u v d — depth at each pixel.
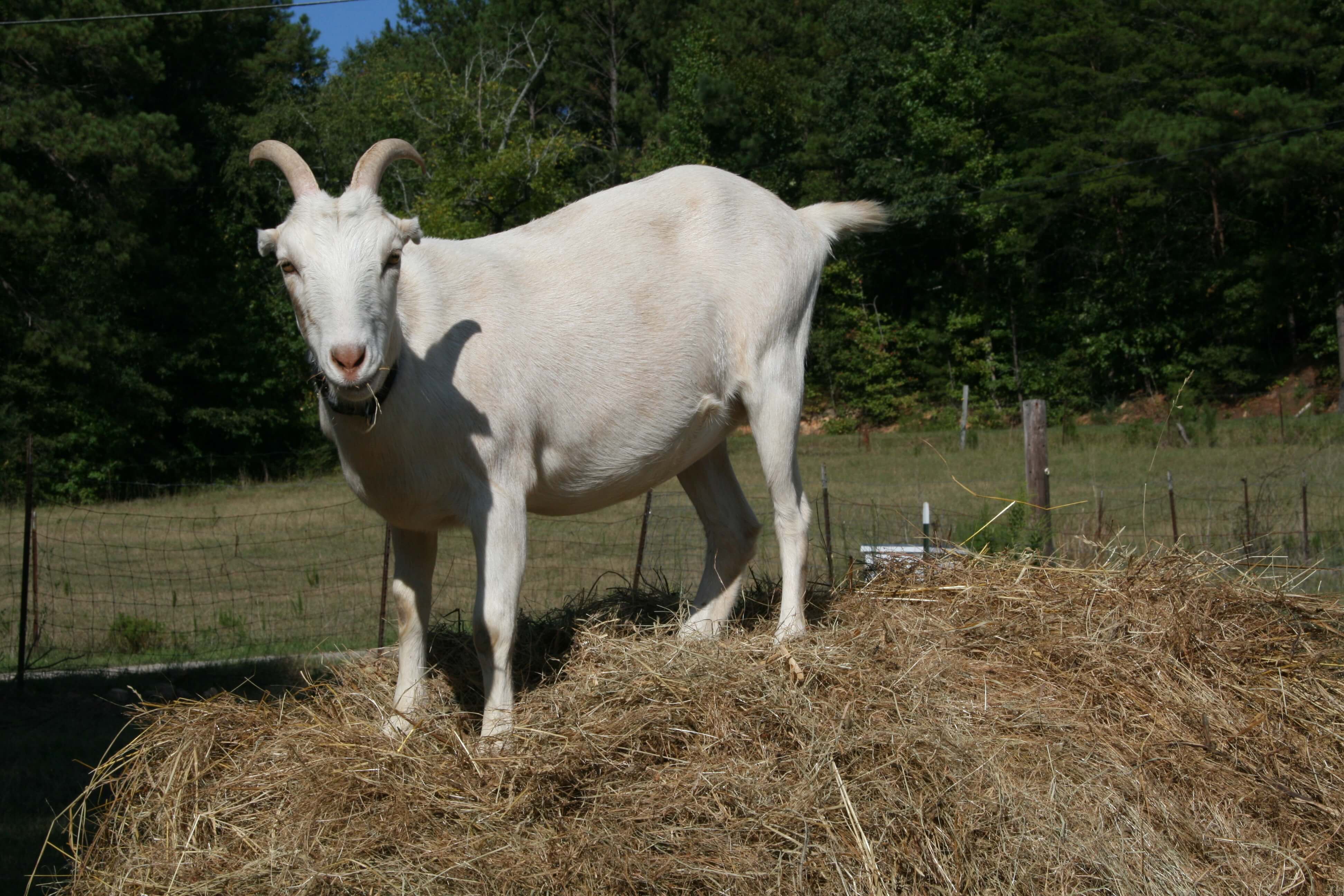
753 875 3.05
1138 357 30.47
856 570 5.31
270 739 3.81
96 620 8.79
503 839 3.23
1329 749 3.87
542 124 44.44
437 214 28.00
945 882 3.10
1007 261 33.12
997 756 3.49
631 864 3.10
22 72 21.02
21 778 4.99
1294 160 23.52
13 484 20.33
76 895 3.45
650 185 4.71
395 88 31.23
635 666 3.85
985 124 33.84
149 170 20.98
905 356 35.03
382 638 7.15
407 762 3.54
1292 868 3.46
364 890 3.09
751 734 3.53
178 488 21.44
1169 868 3.31
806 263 4.84
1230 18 26.16
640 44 46.69
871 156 34.16
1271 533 8.47
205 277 26.34
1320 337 28.19
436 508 3.95
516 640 4.66
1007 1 32.72
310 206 3.41
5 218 19.19
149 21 21.27
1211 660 4.17
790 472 4.69
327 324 3.27
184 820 3.47
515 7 47.81
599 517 12.90
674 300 4.46
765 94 35.78
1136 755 3.68
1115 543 7.71
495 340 4.02
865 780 3.30
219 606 9.27
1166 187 27.94
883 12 33.59
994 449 22.00
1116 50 29.67
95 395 22.20
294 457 25.66
